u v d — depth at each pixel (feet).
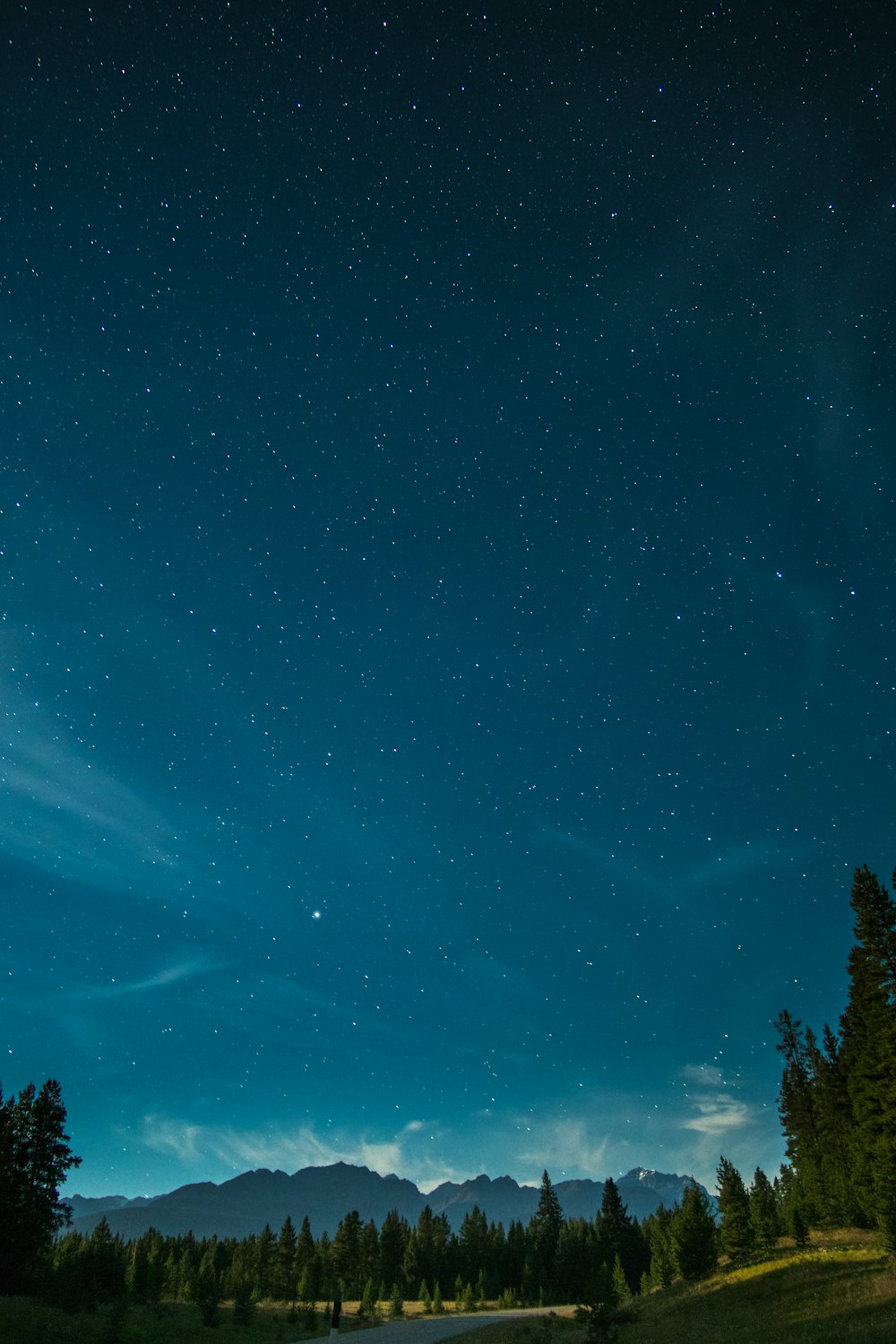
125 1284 177.47
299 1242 346.33
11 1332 111.75
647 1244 343.05
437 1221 443.73
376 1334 150.51
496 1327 146.00
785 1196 215.31
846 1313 72.59
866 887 138.31
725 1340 78.07
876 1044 148.56
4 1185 136.87
